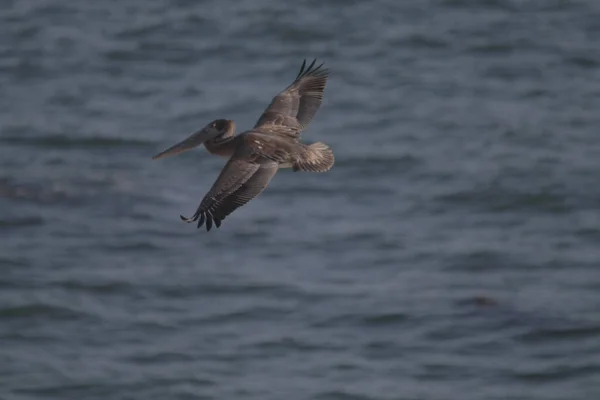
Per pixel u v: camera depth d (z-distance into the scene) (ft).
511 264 77.92
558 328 70.03
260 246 80.69
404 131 98.48
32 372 66.39
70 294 74.38
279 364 66.95
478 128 98.84
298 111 36.73
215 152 34.30
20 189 88.99
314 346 68.69
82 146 96.89
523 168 91.09
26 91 107.86
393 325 70.64
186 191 89.25
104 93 107.45
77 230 82.84
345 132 98.48
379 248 80.07
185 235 82.33
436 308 72.33
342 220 84.33
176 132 99.09
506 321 70.90
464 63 112.16
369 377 65.62
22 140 97.91
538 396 63.98
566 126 98.94
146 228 83.20
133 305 73.41
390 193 88.38
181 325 71.10
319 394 63.93
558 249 80.02
